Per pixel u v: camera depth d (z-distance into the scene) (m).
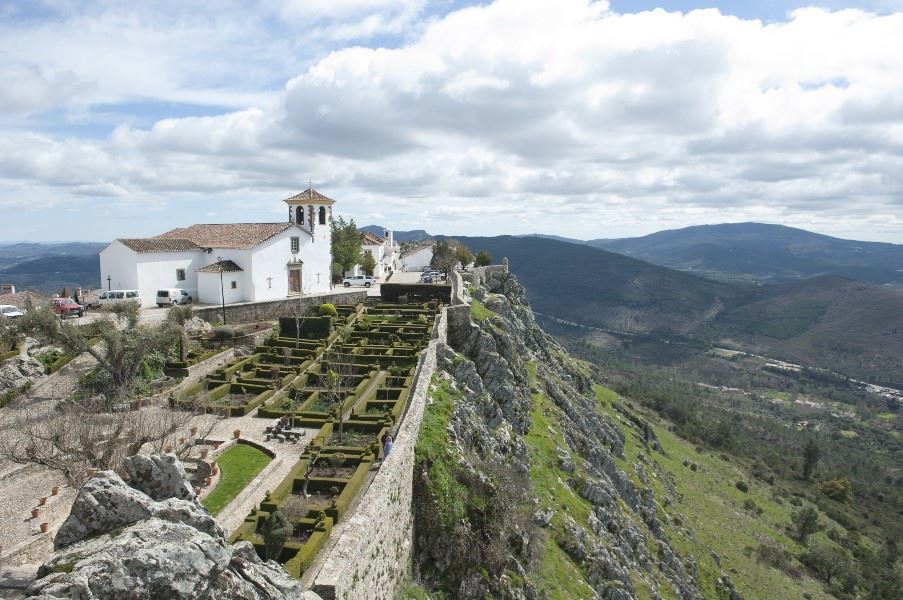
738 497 92.88
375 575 22.38
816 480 125.50
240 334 55.91
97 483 13.41
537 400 62.44
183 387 43.12
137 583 11.58
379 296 78.31
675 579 52.09
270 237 72.38
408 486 30.03
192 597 12.17
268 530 21.95
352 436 34.75
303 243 77.88
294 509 24.38
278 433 34.97
